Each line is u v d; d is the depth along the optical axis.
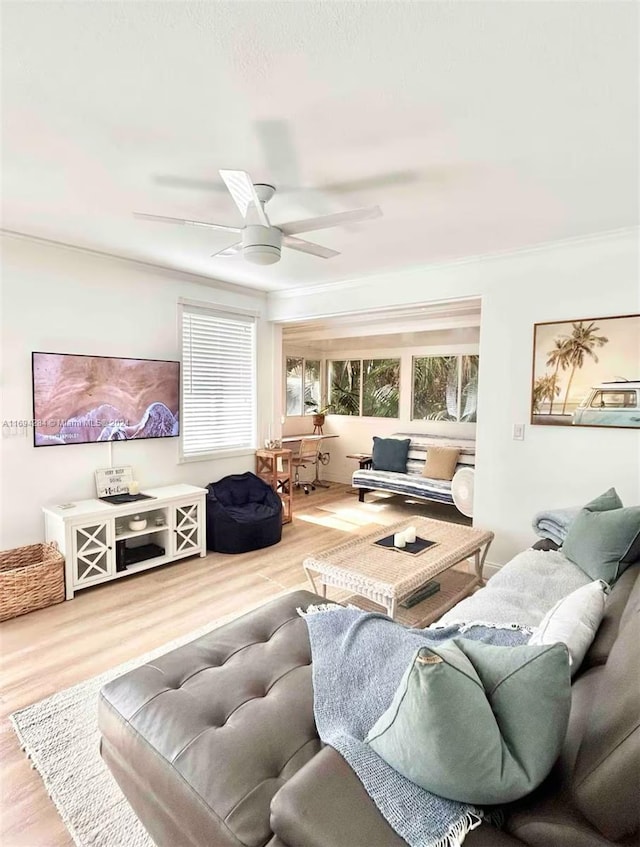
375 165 2.11
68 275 3.54
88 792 1.71
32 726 2.03
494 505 3.63
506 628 1.87
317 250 2.61
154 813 1.36
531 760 0.97
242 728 1.39
